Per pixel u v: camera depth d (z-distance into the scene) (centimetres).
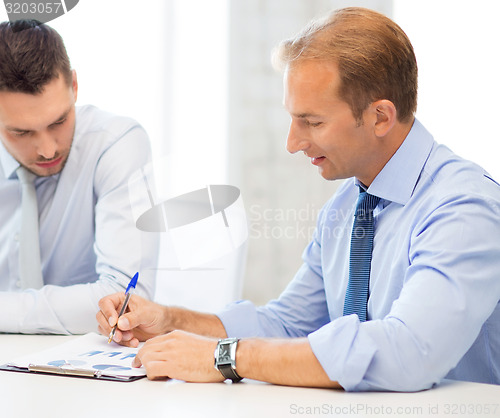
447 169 167
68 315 206
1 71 198
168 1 442
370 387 132
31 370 149
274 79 463
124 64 434
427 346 133
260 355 137
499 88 455
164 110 443
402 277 165
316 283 204
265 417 115
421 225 155
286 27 462
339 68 156
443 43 458
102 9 427
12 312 204
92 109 253
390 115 162
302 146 167
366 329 134
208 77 452
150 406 122
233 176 457
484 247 144
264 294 461
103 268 227
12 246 241
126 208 237
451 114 459
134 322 179
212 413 118
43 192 242
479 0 455
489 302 143
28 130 208
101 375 144
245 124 459
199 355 141
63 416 116
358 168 171
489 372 171
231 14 455
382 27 161
